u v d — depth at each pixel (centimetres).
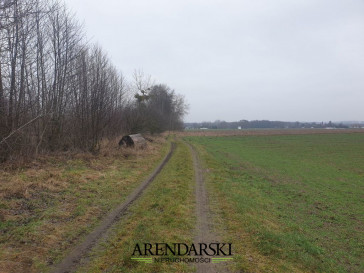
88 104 1816
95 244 560
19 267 464
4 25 866
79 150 1686
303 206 1041
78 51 1752
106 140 2181
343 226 857
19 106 1236
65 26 1666
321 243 702
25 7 1107
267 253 535
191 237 599
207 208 823
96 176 1166
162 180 1183
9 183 877
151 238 575
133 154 1962
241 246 559
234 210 794
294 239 657
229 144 4075
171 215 721
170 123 7062
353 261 621
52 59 1622
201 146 3425
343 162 2394
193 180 1246
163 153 2348
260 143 4378
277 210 944
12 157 1179
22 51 1245
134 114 3269
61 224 654
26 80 1326
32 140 1381
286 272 468
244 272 461
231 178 1416
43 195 840
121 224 670
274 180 1501
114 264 475
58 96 1650
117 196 922
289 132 8312
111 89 2283
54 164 1297
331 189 1368
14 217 653
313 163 2288
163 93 6638
